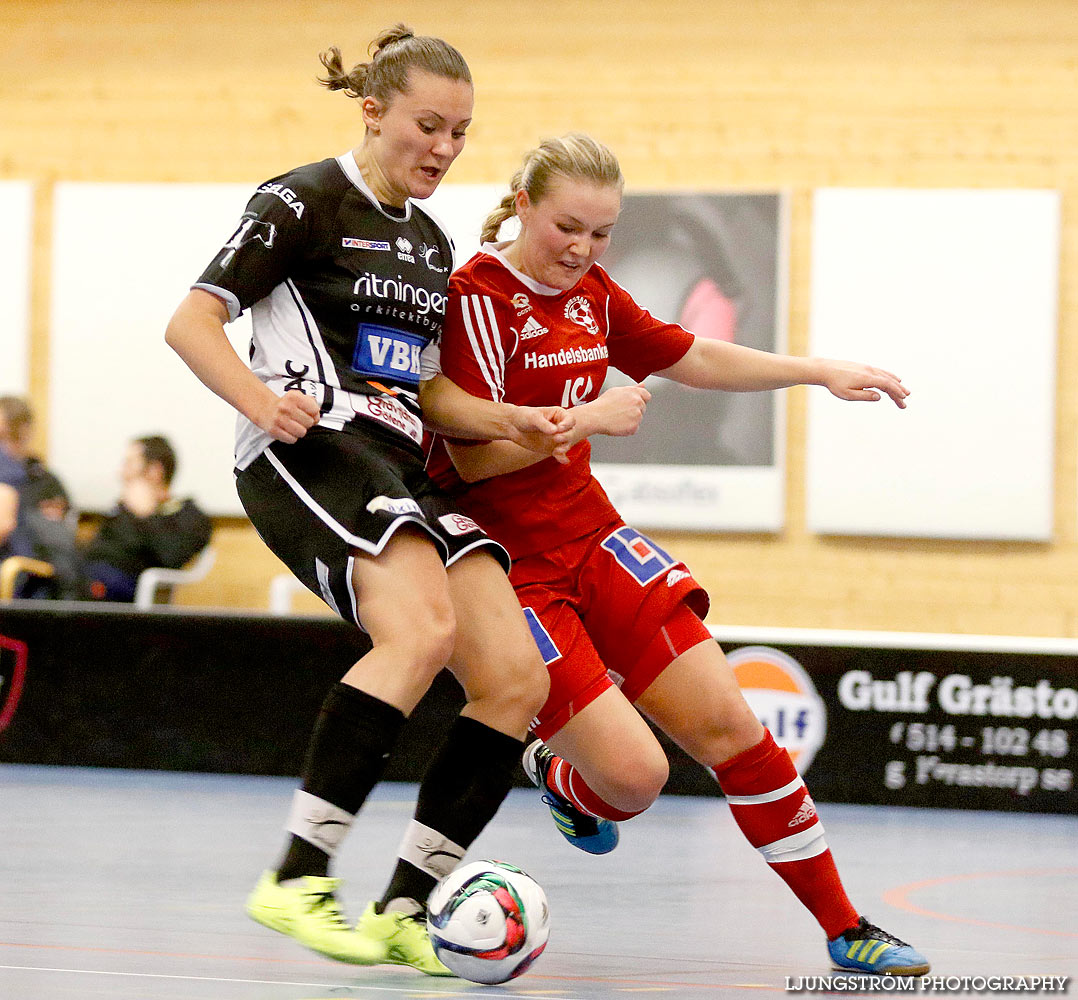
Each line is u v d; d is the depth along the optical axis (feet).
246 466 27.12
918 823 56.34
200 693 66.59
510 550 30.25
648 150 96.17
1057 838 52.60
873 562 92.38
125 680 67.31
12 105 101.76
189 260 98.48
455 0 97.91
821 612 92.48
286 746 65.62
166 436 97.71
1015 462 90.89
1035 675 60.54
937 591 91.81
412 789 62.80
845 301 92.68
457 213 94.99
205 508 97.04
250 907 24.90
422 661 24.95
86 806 54.54
